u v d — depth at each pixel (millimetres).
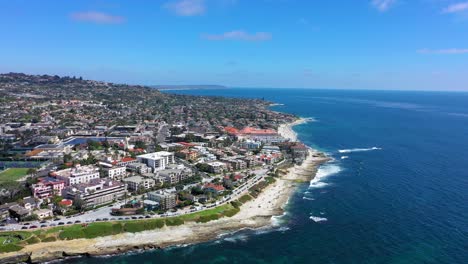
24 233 179250
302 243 182750
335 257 168750
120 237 185250
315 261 165625
